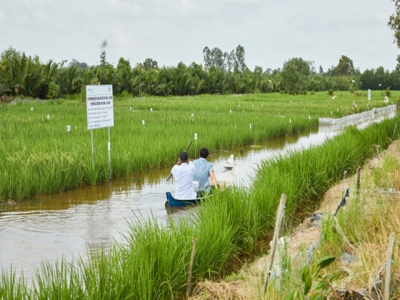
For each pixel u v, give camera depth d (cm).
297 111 3644
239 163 1653
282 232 862
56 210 1046
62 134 1811
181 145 1684
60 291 504
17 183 1158
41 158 1270
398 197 871
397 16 2542
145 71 7056
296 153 1295
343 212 784
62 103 3928
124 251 628
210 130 2095
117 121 2356
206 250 670
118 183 1321
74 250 795
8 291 507
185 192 1048
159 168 1530
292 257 644
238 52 18725
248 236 801
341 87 11156
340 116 3472
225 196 861
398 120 2203
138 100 4912
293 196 988
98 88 1305
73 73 5119
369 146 1672
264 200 888
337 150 1359
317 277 521
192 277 636
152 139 1734
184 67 7462
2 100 4194
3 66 4428
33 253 779
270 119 2727
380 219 724
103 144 1559
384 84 12769
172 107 3712
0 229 905
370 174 1153
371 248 610
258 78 8981
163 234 650
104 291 517
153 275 580
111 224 942
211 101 4853
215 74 7794
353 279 544
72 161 1267
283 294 519
